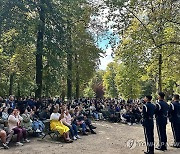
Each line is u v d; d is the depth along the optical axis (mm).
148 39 16078
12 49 22266
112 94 73812
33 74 29141
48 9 21031
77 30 27422
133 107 23750
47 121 14578
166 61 20031
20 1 20453
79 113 16797
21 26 19938
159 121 10492
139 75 19016
